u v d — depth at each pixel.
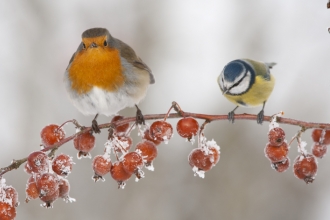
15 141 13.38
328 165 12.53
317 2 16.91
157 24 16.22
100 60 8.02
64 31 15.67
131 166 5.95
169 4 16.94
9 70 14.56
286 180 12.45
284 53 15.64
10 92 14.29
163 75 15.59
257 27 16.45
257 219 12.04
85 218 11.95
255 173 12.52
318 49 15.61
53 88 14.46
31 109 13.98
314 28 16.23
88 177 12.48
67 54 14.93
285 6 17.02
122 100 8.45
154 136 6.04
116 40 8.88
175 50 16.11
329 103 13.75
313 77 14.67
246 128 13.20
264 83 10.13
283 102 14.05
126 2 16.62
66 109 14.03
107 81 8.13
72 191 12.27
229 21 17.14
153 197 12.32
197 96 14.91
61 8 16.33
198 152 6.00
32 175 5.95
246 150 12.80
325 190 12.32
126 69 8.40
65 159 5.91
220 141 13.02
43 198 5.71
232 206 12.19
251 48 16.05
